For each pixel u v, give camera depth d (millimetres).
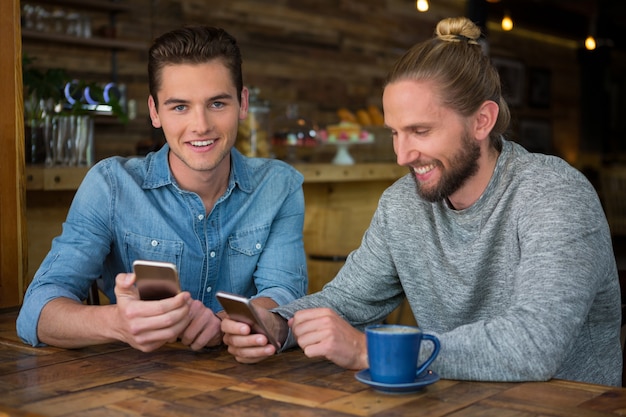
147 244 1715
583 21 9695
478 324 1248
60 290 1545
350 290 1610
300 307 1511
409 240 1548
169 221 1724
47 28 4438
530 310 1234
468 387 1162
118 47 4812
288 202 1853
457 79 1334
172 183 1707
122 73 5047
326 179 3979
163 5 5348
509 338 1204
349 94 7047
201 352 1417
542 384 1180
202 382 1200
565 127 10195
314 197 4297
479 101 1361
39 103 3111
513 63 9156
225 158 1713
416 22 7801
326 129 4684
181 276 1743
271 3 6238
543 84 9703
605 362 1453
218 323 1408
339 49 6918
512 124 1524
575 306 1244
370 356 1136
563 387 1161
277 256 1806
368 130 4758
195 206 1714
